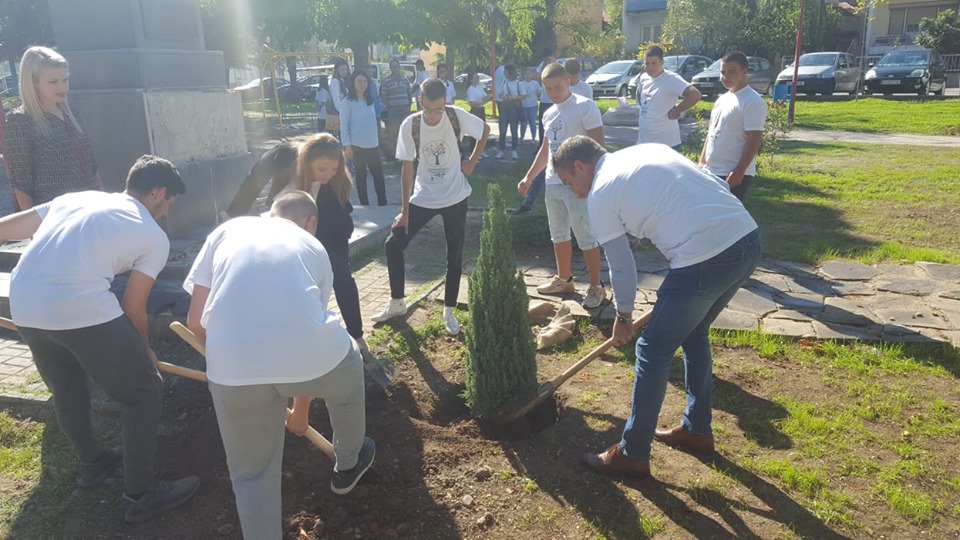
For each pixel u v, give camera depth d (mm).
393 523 3088
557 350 4738
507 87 13141
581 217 5051
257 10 16734
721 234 3039
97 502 3248
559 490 3270
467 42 19094
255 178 4109
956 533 2943
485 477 3375
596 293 5273
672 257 3105
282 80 34750
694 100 6434
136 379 2996
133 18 5945
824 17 33719
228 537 3010
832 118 18859
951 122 17062
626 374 4355
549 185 5332
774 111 11281
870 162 11859
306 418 3117
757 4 33531
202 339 2768
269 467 2709
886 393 4047
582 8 41094
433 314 5270
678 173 3141
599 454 3443
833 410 3883
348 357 2770
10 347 4758
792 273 6098
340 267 4145
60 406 3217
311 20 16734
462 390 4273
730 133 5730
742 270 3086
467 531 3031
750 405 3965
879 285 5730
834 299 5434
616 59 39156
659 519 3041
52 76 4176
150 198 3078
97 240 2865
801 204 8836
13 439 3754
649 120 6688
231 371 2500
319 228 4070
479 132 4863
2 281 5293
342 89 11844
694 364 3439
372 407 3982
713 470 3377
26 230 3146
